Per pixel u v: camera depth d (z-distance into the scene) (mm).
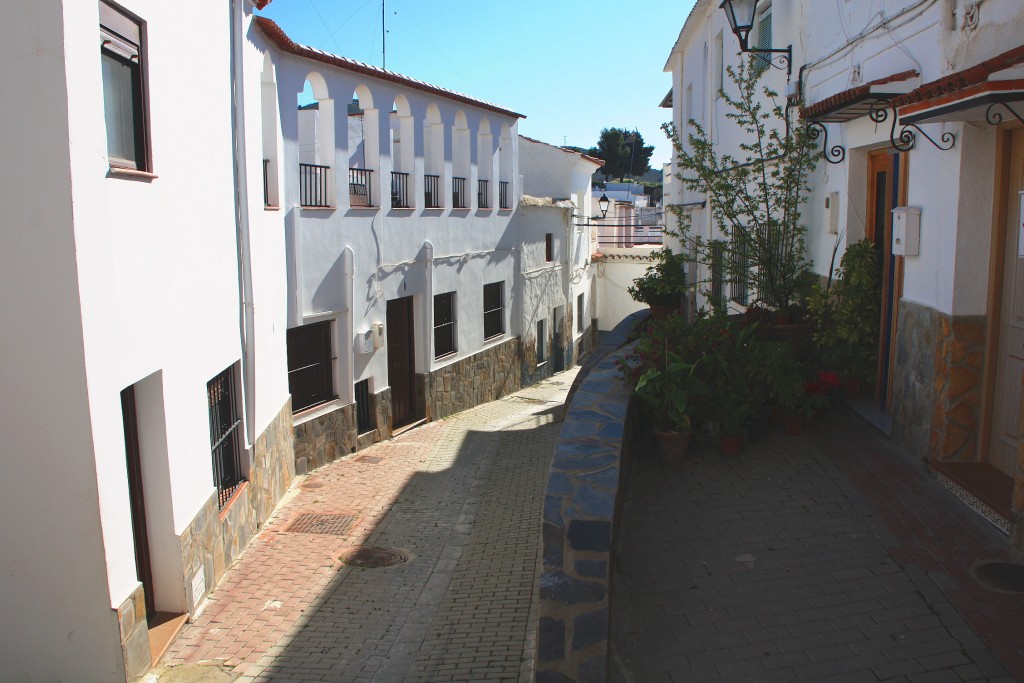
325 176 12219
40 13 4836
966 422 5730
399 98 14117
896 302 6832
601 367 7383
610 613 4113
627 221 35938
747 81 9844
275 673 5762
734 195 9352
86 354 5094
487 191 18328
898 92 6152
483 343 18391
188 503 6812
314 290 11844
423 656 5906
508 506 9820
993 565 4637
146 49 6188
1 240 5020
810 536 5188
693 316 15984
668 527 5395
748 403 6762
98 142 5277
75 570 5289
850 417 7320
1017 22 4863
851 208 7676
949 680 3715
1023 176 5172
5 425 5180
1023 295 5234
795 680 3801
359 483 11172
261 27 9695
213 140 7770
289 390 11438
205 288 7473
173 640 6242
